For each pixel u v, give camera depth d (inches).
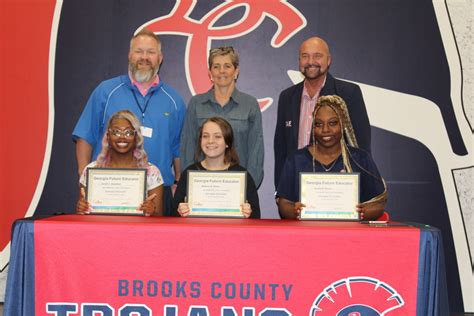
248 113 167.3
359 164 124.0
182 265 96.3
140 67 165.3
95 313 96.4
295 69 188.7
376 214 117.3
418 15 187.5
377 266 95.7
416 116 188.2
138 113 166.7
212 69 166.6
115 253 96.6
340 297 95.7
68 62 189.0
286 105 186.1
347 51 187.9
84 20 189.0
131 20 189.5
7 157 188.9
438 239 95.6
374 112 188.5
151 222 99.9
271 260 96.0
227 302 96.2
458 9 187.0
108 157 125.1
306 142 182.1
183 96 189.9
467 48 187.3
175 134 172.4
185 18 189.8
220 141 128.4
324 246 95.8
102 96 170.2
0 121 188.7
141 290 96.4
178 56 189.9
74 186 189.5
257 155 168.1
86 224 96.7
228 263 96.0
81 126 171.8
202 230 96.4
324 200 110.2
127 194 114.7
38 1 188.4
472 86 187.5
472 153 187.5
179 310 96.6
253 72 189.5
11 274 96.4
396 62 187.8
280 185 125.8
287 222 105.3
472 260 187.5
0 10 188.1
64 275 96.5
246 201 117.0
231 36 189.8
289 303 96.0
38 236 96.7
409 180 188.7
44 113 189.0
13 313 95.8
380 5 187.5
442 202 188.5
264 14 189.3
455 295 187.6
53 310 96.3
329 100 125.2
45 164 189.3
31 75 188.9
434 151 188.4
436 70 187.5
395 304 95.3
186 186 125.9
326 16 188.2
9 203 189.2
